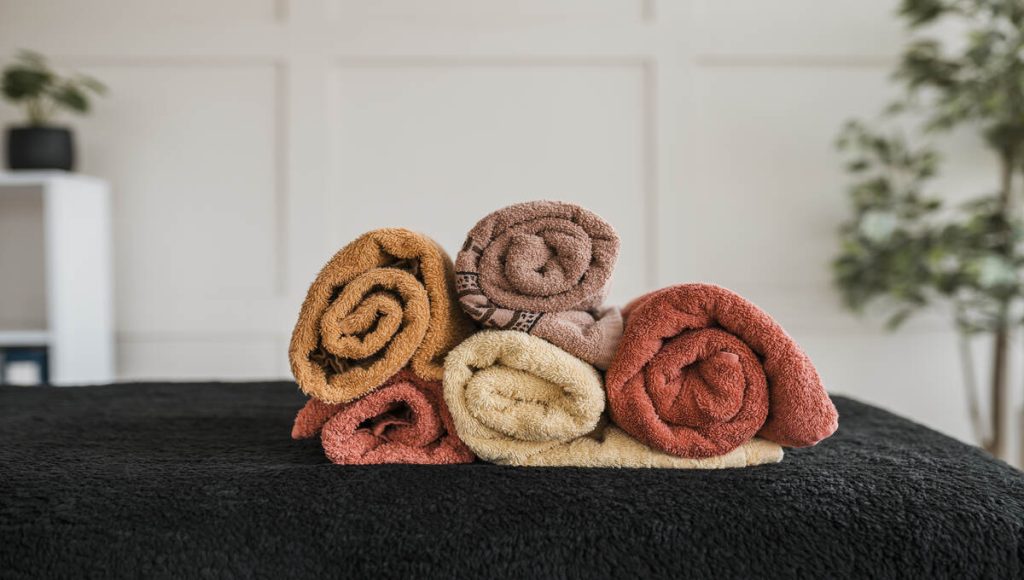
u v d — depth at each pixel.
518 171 1.99
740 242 2.00
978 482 0.60
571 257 0.61
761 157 1.99
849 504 0.54
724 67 1.97
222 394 1.05
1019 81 1.62
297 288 1.99
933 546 0.51
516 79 1.98
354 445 0.63
